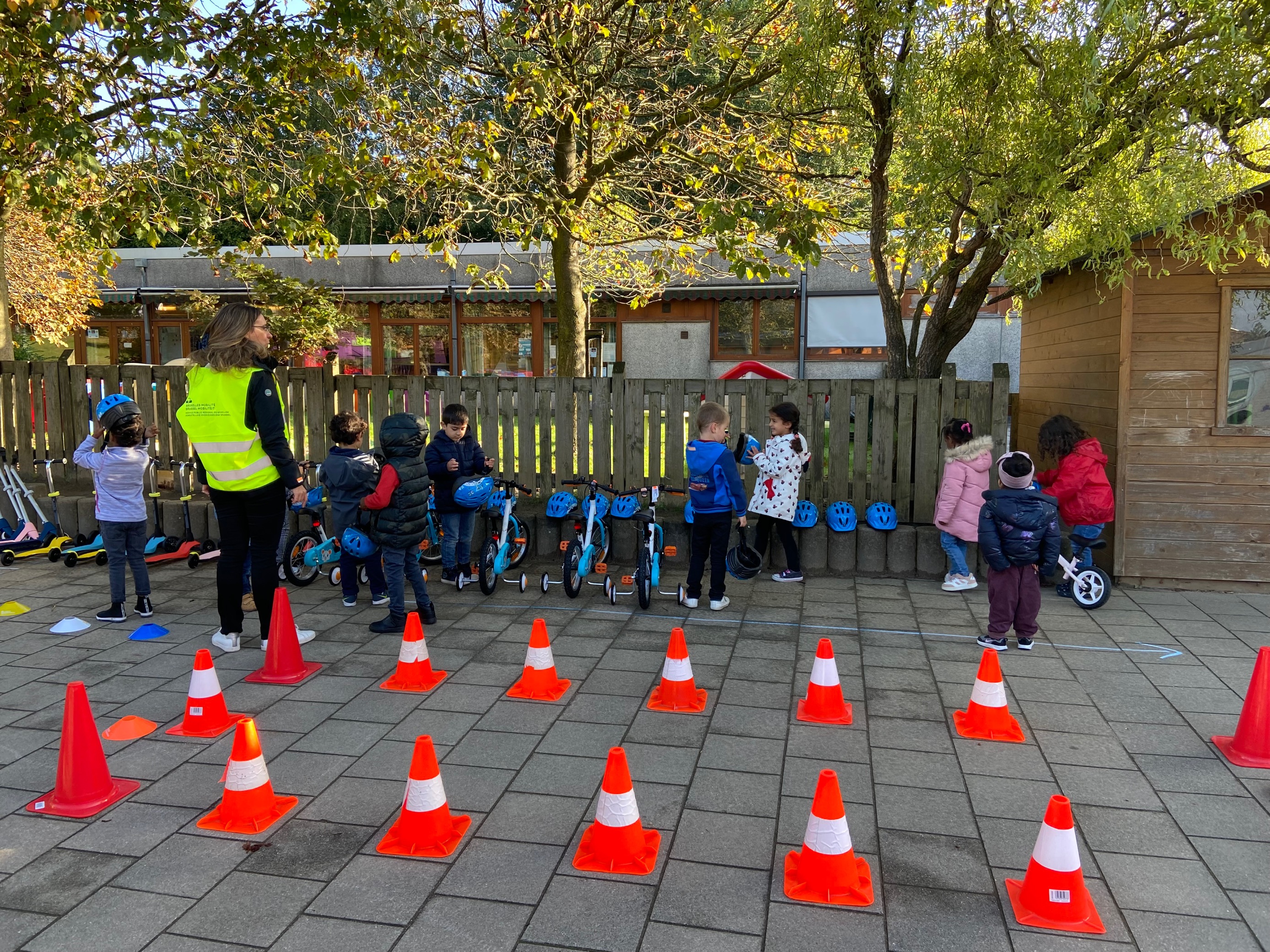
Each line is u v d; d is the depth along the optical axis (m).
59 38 6.09
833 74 7.14
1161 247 6.67
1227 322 6.64
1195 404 6.77
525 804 3.58
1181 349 6.75
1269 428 6.69
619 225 10.49
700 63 8.76
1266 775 3.85
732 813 3.50
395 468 5.66
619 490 8.09
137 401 8.71
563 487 8.27
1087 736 4.26
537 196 8.31
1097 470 6.45
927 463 7.52
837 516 7.50
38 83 6.29
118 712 4.52
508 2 8.36
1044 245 6.65
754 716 4.48
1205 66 5.97
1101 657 5.38
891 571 7.47
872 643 5.68
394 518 5.71
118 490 5.93
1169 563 6.92
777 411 7.03
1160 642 5.67
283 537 7.00
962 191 7.16
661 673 5.09
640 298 11.27
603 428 8.10
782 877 3.07
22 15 6.02
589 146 9.07
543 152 9.74
